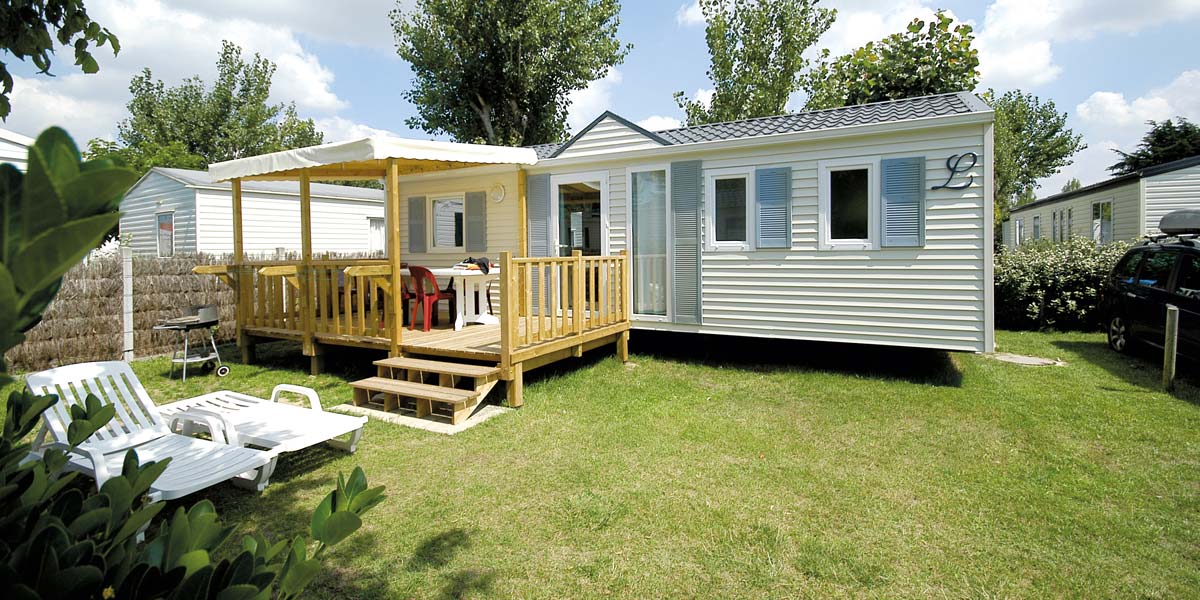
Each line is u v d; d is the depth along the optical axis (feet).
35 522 3.65
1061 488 13.44
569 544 11.28
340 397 22.25
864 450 15.88
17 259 2.23
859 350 29.40
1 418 18.78
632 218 27.78
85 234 2.25
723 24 70.59
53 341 26.55
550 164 29.19
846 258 23.77
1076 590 9.75
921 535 11.49
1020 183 114.42
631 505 12.78
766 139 24.43
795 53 69.21
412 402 21.24
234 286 28.63
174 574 3.50
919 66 48.62
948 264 22.17
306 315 25.50
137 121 105.09
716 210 26.16
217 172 26.86
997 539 11.34
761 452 15.79
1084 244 38.55
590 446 16.35
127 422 14.06
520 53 71.77
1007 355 28.32
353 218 60.18
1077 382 22.50
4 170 2.23
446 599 9.62
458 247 33.45
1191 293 22.62
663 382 23.29
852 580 10.08
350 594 9.74
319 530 4.28
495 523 12.10
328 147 22.66
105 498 4.21
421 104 77.51
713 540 11.37
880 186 23.06
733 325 25.99
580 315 23.79
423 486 13.91
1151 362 26.07
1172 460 14.96
